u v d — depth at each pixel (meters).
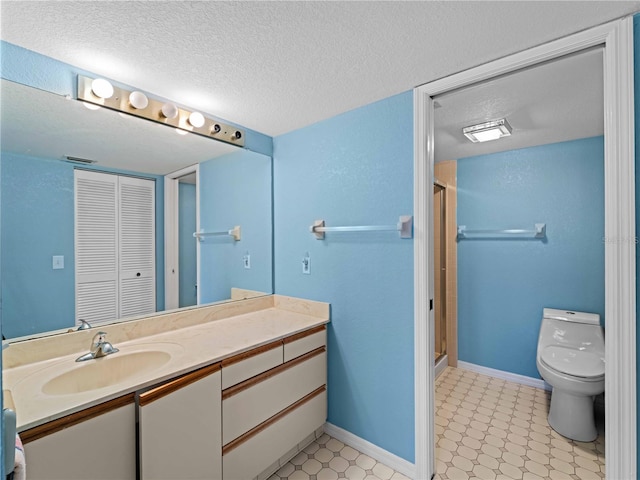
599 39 1.19
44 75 1.34
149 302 1.76
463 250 3.05
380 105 1.80
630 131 1.13
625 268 1.14
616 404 1.16
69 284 1.46
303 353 1.85
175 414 1.24
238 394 1.48
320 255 2.09
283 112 1.95
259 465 1.58
